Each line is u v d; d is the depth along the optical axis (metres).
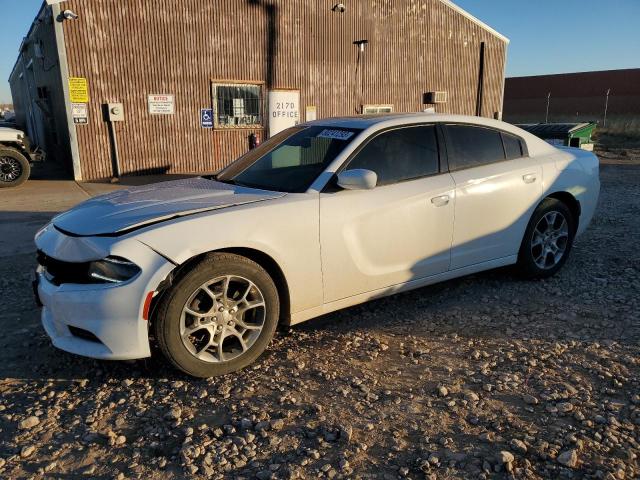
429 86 19.34
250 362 3.37
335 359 3.50
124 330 2.97
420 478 2.35
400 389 3.10
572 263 5.54
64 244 3.16
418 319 4.14
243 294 3.31
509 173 4.55
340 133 4.04
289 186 3.79
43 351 3.66
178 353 3.09
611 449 2.50
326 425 2.74
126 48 13.71
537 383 3.11
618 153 20.31
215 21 14.80
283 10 15.80
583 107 46.88
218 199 3.50
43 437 2.68
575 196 5.05
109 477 2.39
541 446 2.53
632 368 3.27
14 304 4.56
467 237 4.34
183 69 14.59
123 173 14.27
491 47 20.47
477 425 2.72
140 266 2.94
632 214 8.16
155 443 2.63
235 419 2.81
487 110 21.09
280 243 3.39
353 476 2.37
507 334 3.84
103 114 13.75
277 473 2.39
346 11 16.95
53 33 13.27
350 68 17.44
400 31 18.22
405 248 3.99
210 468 2.43
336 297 3.74
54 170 15.80
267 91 16.06
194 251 3.05
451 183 4.19
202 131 15.25
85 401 3.03
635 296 4.54
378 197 3.82
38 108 20.44
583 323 4.00
